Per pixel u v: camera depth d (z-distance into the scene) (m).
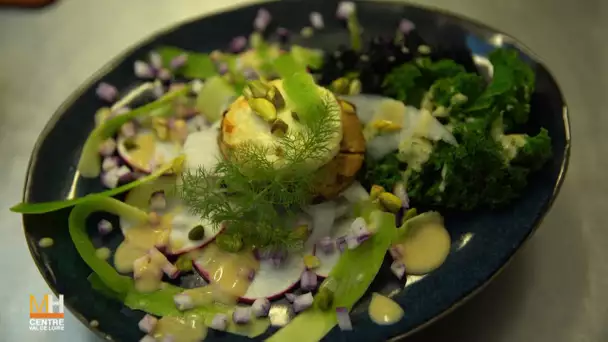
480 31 0.44
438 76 0.43
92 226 0.41
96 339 0.40
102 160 0.43
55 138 0.43
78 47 0.53
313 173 0.39
